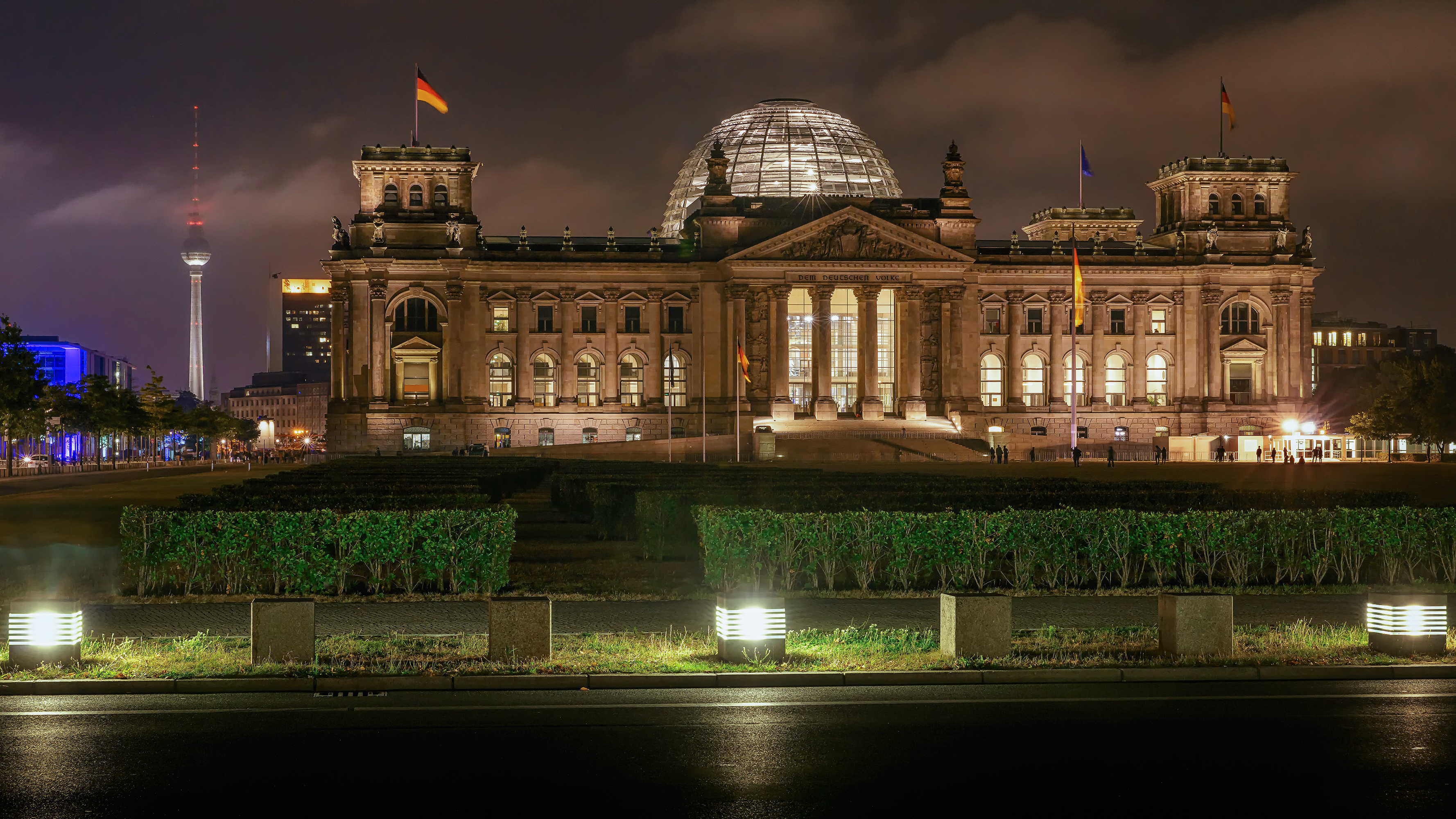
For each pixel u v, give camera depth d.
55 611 27.64
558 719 24.19
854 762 21.33
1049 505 55.59
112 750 21.95
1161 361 189.62
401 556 41.09
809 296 187.12
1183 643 29.27
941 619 30.19
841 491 64.00
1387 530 43.88
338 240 179.75
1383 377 193.62
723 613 28.66
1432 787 19.97
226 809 18.86
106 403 181.38
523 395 181.88
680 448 163.00
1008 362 187.00
